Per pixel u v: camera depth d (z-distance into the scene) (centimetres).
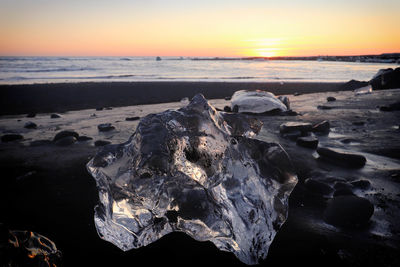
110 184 131
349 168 275
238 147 140
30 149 356
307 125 403
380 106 587
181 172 130
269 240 139
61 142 373
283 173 139
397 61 5562
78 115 629
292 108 636
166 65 3953
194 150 128
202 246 158
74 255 152
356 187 230
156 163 119
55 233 173
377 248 154
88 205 210
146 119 135
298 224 181
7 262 119
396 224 177
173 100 932
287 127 401
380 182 242
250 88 1235
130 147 136
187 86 1281
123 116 596
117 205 131
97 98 977
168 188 133
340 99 744
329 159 295
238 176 135
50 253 141
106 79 1659
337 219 180
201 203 139
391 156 306
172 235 168
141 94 1071
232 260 147
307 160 301
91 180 257
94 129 470
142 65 3738
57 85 1229
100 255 152
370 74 2191
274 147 144
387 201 206
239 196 134
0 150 354
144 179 123
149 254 152
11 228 179
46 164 301
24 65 2962
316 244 159
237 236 135
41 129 481
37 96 988
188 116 133
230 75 2142
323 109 609
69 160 313
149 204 130
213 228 139
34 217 193
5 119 595
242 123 150
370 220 182
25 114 689
